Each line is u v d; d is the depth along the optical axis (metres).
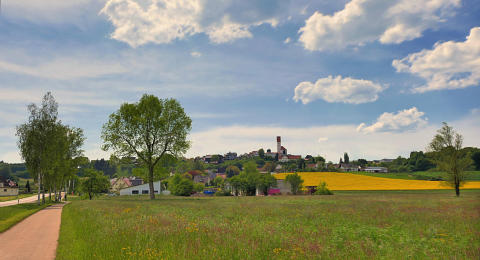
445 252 10.48
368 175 132.00
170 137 51.28
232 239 11.95
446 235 13.63
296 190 94.69
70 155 64.50
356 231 15.00
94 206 33.16
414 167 178.00
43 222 22.80
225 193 100.56
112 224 16.73
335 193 84.06
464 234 14.02
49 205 46.41
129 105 50.66
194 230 14.09
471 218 20.00
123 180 136.62
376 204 36.06
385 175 132.62
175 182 93.50
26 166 49.03
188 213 24.72
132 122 49.88
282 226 16.95
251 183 98.06
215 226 15.93
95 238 12.91
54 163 52.34
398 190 92.50
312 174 136.88
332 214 24.28
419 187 98.62
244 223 17.77
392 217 21.94
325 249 10.55
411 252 10.27
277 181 99.56
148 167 52.69
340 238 12.59
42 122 49.03
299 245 11.12
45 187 59.69
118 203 39.69
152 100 50.91
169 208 30.28
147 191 89.75
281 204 37.44
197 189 131.38
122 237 12.67
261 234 13.33
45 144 48.94
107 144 50.19
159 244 11.14
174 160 52.97
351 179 122.56
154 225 16.16
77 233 15.16
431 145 57.81
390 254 10.06
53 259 11.00
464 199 43.78
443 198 48.41
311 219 21.05
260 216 22.70
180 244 11.08
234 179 99.19
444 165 55.47
